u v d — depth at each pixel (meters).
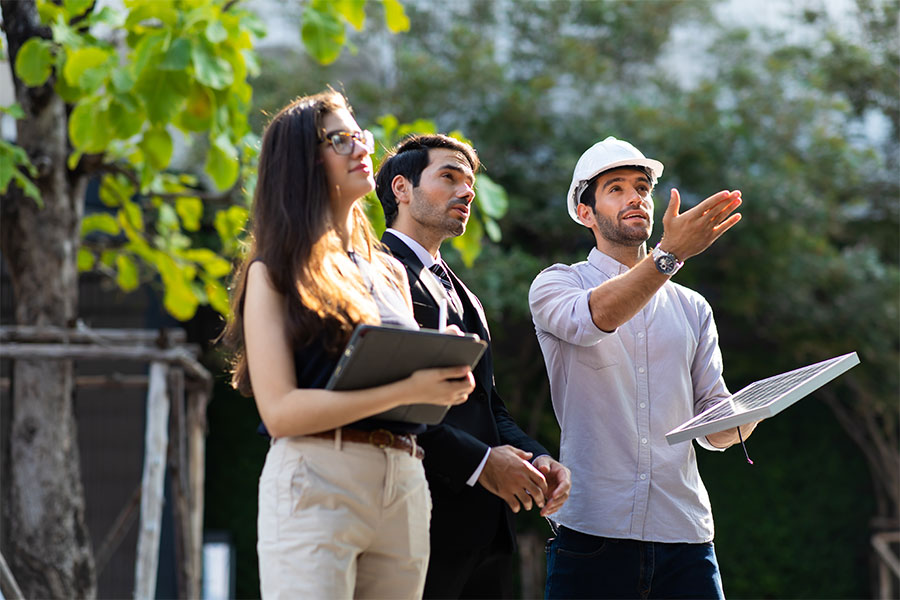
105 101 4.23
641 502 2.69
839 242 10.40
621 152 2.83
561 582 2.74
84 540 4.76
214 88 4.05
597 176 2.86
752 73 9.70
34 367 4.68
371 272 2.20
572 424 2.77
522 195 9.24
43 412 4.68
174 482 4.86
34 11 4.67
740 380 9.93
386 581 2.08
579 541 2.72
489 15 10.06
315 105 2.12
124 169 5.09
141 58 3.88
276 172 2.07
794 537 9.91
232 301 2.16
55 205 4.85
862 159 9.91
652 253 2.49
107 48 4.23
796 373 2.58
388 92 9.37
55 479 4.67
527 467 2.53
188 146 9.06
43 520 4.63
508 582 2.76
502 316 9.15
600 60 9.77
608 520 2.69
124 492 8.86
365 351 1.84
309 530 1.97
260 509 2.05
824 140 9.62
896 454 9.71
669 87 9.93
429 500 2.18
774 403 2.15
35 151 4.79
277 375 1.94
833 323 9.38
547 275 2.85
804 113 9.55
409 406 2.01
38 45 4.23
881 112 10.38
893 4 10.35
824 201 9.60
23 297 4.82
